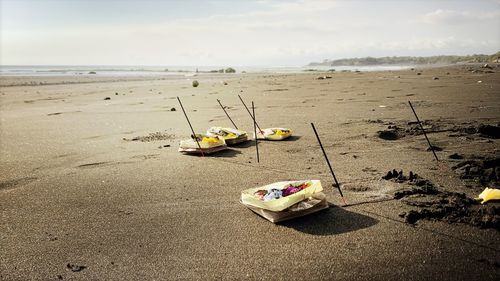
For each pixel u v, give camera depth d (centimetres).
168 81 2945
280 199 343
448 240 295
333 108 1045
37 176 516
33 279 274
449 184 411
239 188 438
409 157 526
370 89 1574
